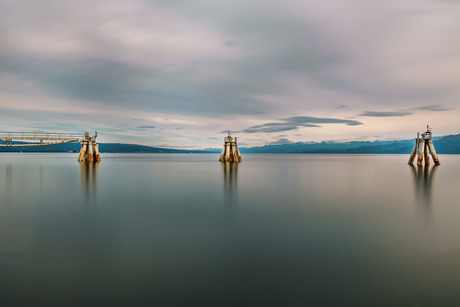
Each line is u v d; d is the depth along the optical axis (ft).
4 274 28.71
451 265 30.94
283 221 49.37
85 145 227.81
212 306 23.50
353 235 41.34
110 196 75.25
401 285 26.78
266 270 29.73
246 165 250.37
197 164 258.78
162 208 60.29
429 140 184.75
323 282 27.30
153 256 33.35
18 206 61.67
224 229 44.32
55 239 39.37
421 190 87.97
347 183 107.86
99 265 30.76
